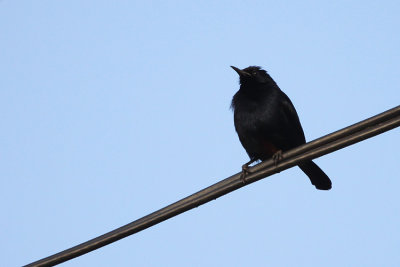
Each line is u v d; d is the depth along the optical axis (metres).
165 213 10.27
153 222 10.28
